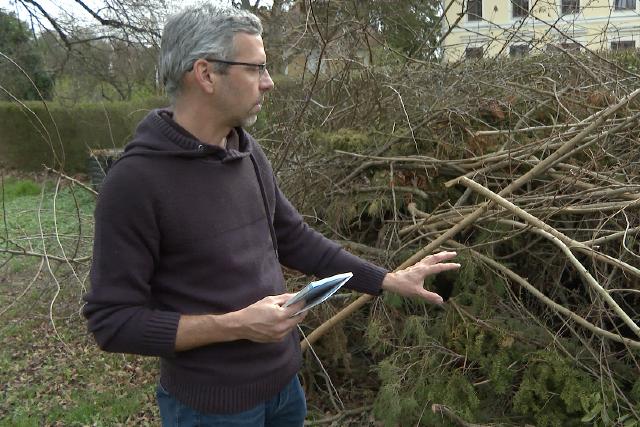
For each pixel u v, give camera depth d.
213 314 1.42
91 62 12.12
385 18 4.34
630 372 2.53
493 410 2.61
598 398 2.30
